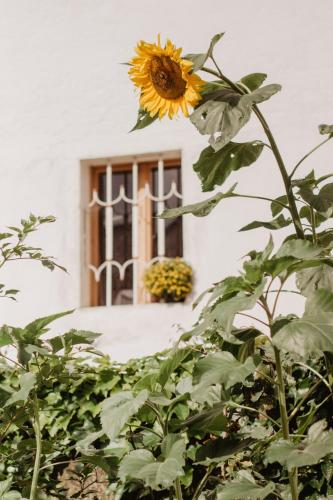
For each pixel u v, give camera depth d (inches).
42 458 150.4
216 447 118.7
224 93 111.3
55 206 254.8
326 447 101.8
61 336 133.8
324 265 119.4
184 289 233.3
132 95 251.1
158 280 235.0
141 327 236.7
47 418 180.5
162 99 111.7
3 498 132.4
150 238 252.2
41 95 260.5
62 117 257.3
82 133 254.7
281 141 234.4
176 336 223.5
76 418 181.2
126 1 256.1
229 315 100.4
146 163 254.2
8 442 179.9
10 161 260.7
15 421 140.2
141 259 251.0
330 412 153.6
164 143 244.7
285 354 148.9
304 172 231.1
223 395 125.0
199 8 248.8
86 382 181.3
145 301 247.4
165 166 253.1
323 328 98.7
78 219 252.5
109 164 254.7
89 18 259.0
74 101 256.8
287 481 155.7
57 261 251.8
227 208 236.1
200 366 106.3
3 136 262.5
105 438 172.4
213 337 144.9
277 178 233.0
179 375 169.8
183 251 240.8
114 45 255.6
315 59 236.2
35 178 257.6
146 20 253.9
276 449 103.2
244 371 103.9
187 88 109.0
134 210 252.5
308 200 117.7
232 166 122.8
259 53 241.6
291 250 104.6
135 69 113.0
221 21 246.5
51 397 181.2
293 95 235.9
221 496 106.6
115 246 255.6
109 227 253.6
